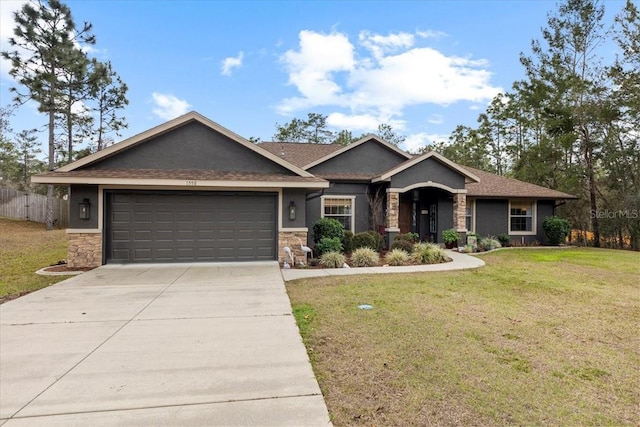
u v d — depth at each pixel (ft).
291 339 16.10
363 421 9.93
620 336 16.97
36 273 32.32
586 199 72.69
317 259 39.91
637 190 64.23
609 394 11.58
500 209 61.00
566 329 17.88
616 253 51.31
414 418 10.08
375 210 51.67
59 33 70.18
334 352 14.64
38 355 14.21
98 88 82.89
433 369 13.15
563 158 76.54
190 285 27.22
